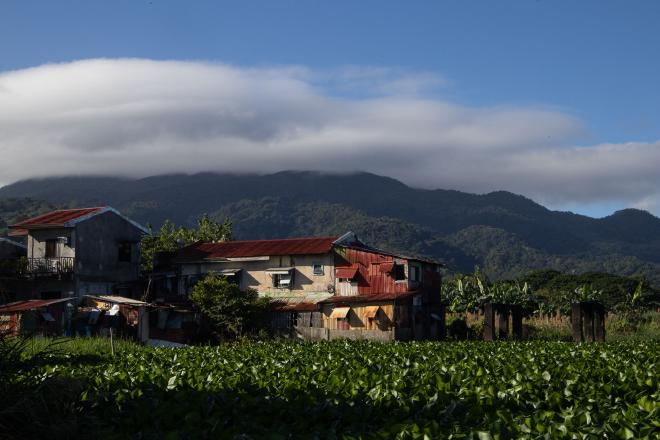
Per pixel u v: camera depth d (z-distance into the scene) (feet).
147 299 162.81
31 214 545.03
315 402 42.01
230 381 51.01
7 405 35.14
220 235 237.45
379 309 145.59
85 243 157.17
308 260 159.12
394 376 52.95
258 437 34.83
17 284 153.79
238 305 145.48
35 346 87.81
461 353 78.54
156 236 231.50
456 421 37.68
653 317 181.37
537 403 42.70
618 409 40.55
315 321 149.69
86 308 139.23
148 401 43.16
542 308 197.98
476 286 213.46
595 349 83.92
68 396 38.93
